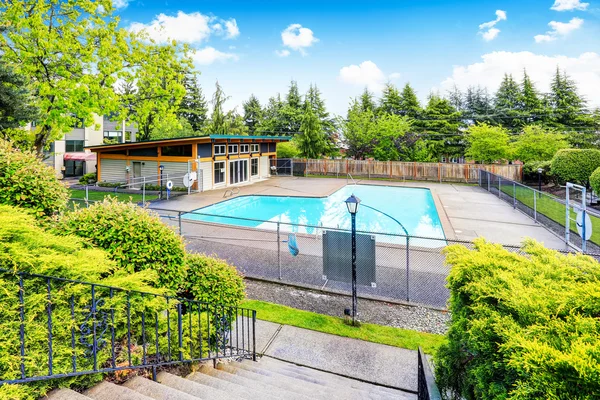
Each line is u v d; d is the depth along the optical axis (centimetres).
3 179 334
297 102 3947
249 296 645
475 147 2509
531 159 2278
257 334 518
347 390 357
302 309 596
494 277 235
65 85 1289
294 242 737
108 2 1429
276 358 461
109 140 3166
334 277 630
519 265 259
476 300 224
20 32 1231
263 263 800
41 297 223
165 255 379
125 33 1491
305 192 1984
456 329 258
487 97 4050
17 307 207
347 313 572
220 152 2183
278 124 3900
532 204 1329
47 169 376
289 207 1703
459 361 247
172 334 355
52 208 367
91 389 249
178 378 309
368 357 461
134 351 320
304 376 407
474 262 267
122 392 246
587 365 131
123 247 355
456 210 1457
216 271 446
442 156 3553
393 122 2895
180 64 1692
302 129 3203
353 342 496
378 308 596
